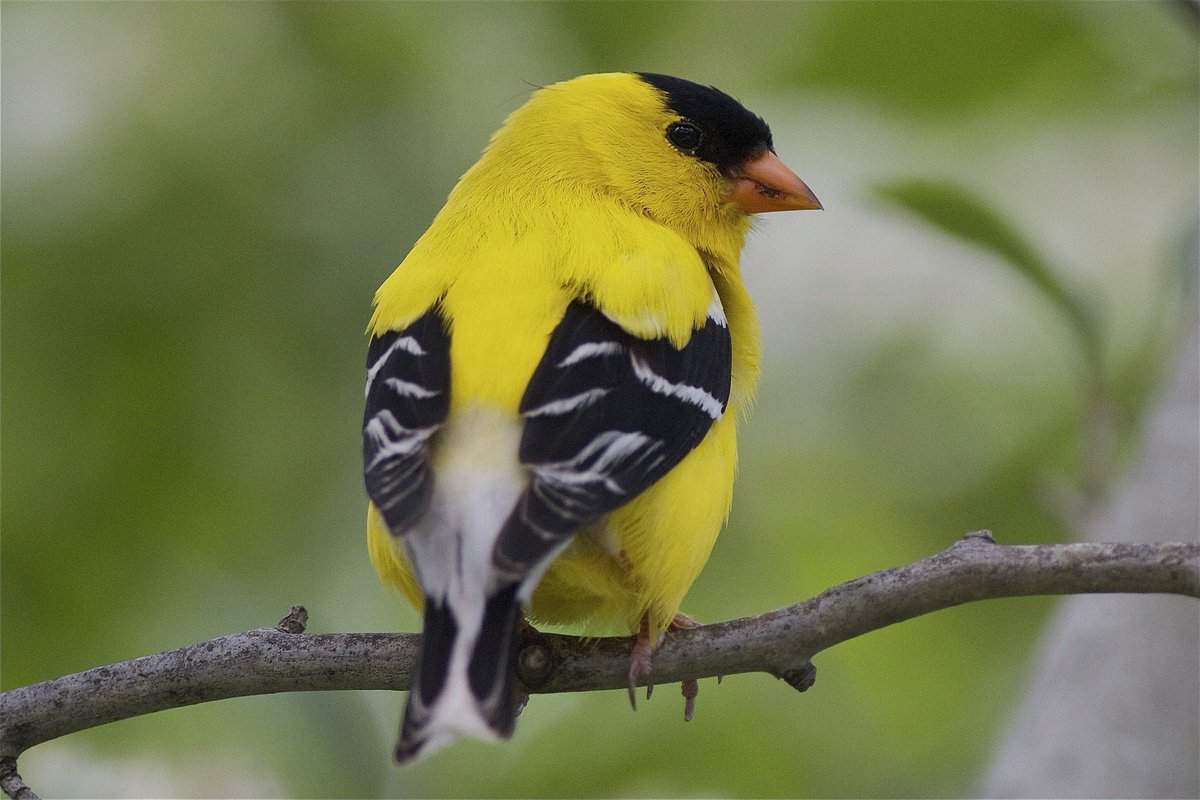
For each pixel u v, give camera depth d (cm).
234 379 1130
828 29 1251
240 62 1205
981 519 1284
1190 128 1364
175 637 1050
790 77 1265
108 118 1180
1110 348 1317
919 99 1298
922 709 1184
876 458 1312
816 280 1374
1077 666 855
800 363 1346
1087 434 920
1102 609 862
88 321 1113
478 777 1089
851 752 1165
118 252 1134
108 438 1102
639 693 1131
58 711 654
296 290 1148
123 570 1077
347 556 1134
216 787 1122
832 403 1336
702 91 859
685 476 684
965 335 1352
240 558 1112
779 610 634
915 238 1364
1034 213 1359
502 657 564
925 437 1319
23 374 1099
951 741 1171
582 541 666
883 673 1203
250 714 1018
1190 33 1195
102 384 1109
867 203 998
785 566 1245
